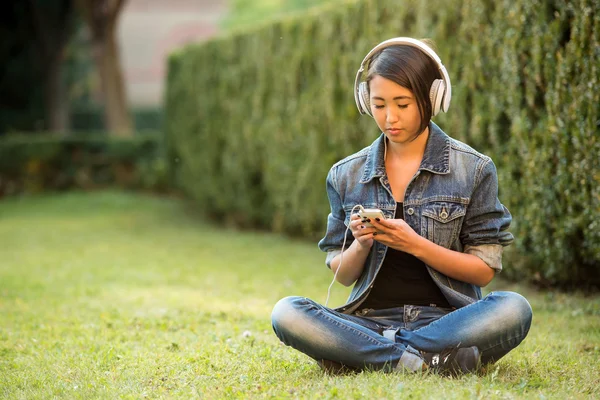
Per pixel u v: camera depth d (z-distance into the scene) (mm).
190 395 4023
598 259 6766
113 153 22203
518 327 3986
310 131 12000
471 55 8148
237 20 33000
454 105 8445
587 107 6492
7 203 20953
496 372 4004
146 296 8180
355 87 4285
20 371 4867
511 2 7461
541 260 7570
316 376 4242
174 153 18844
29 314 7078
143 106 35969
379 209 4227
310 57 11961
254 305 7461
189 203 19047
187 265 10828
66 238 14406
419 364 3932
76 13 27547
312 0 30188
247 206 14797
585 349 5219
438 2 8656
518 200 7672
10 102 28656
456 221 4168
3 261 11492
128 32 40594
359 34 10602
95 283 9234
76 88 31500
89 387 4324
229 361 4785
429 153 4207
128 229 15812
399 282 4285
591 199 6613
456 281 4203
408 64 3936
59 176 22266
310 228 12492
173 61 18516
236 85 14656
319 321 4102
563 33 6816
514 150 7645
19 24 27500
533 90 7230
